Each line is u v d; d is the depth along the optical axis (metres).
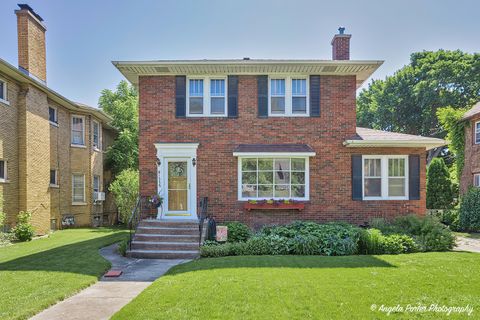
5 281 7.03
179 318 4.91
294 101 13.26
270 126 13.12
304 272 7.37
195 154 12.95
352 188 12.91
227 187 12.91
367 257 9.12
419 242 10.77
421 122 37.28
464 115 21.28
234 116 13.09
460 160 21.89
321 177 12.97
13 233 13.08
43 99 16.06
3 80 13.52
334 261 8.56
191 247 10.52
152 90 13.14
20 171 14.43
